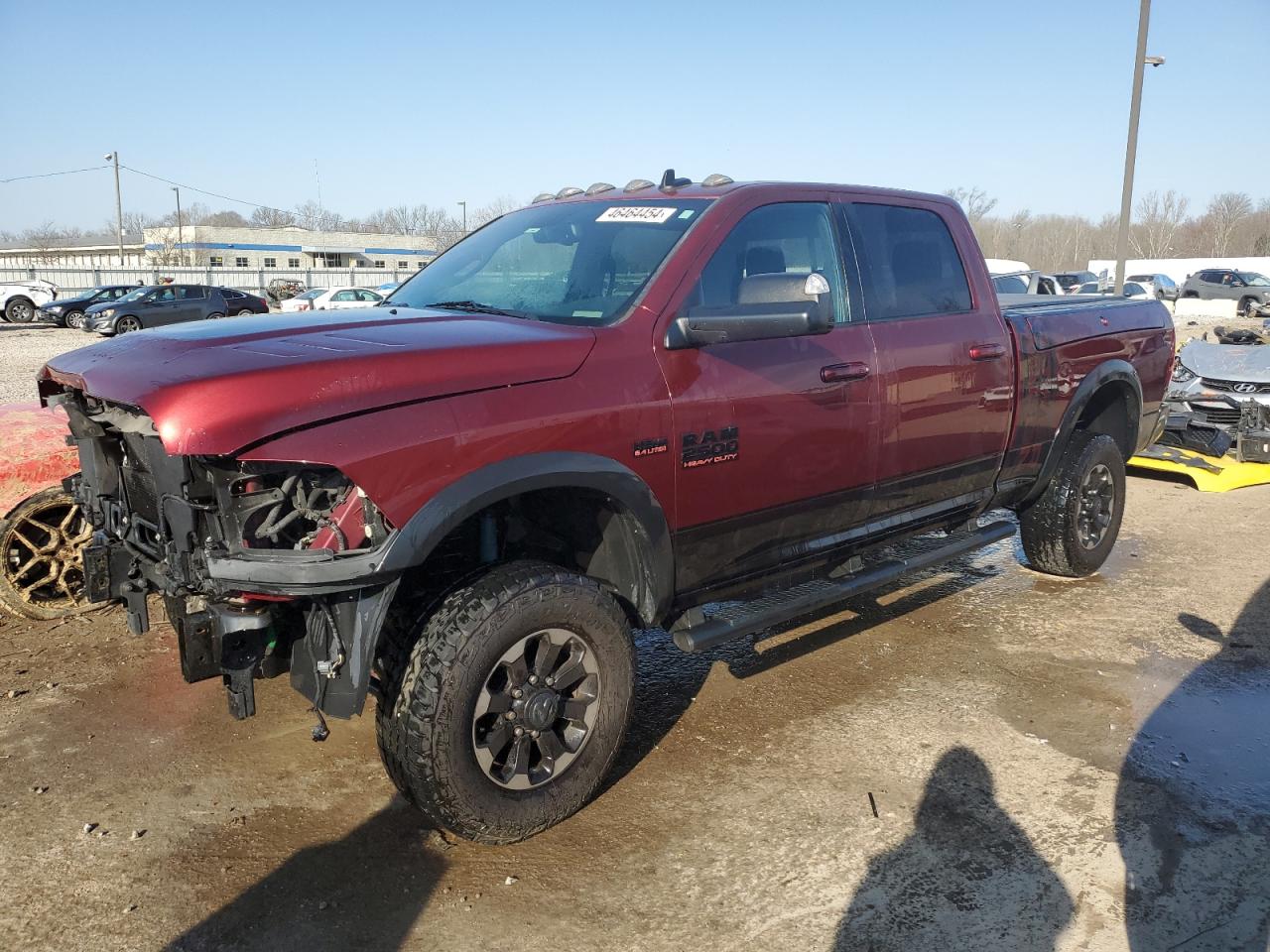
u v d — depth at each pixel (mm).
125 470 3174
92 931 2631
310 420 2510
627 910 2734
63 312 30969
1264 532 6852
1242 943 2596
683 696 4152
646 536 3162
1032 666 4461
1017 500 5199
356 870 2914
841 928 2652
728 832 3113
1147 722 3904
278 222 97562
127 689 4121
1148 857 2984
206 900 2764
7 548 4664
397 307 3637
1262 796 3350
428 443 2645
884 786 3393
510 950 2574
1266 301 35812
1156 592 5516
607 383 3045
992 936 2621
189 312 29016
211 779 3420
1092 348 5223
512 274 3762
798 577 3951
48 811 3199
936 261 4438
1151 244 97688
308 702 4055
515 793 2926
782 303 3256
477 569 2947
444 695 2713
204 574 2646
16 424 4824
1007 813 3225
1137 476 8906
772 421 3494
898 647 4703
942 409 4230
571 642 3020
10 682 4164
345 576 2516
